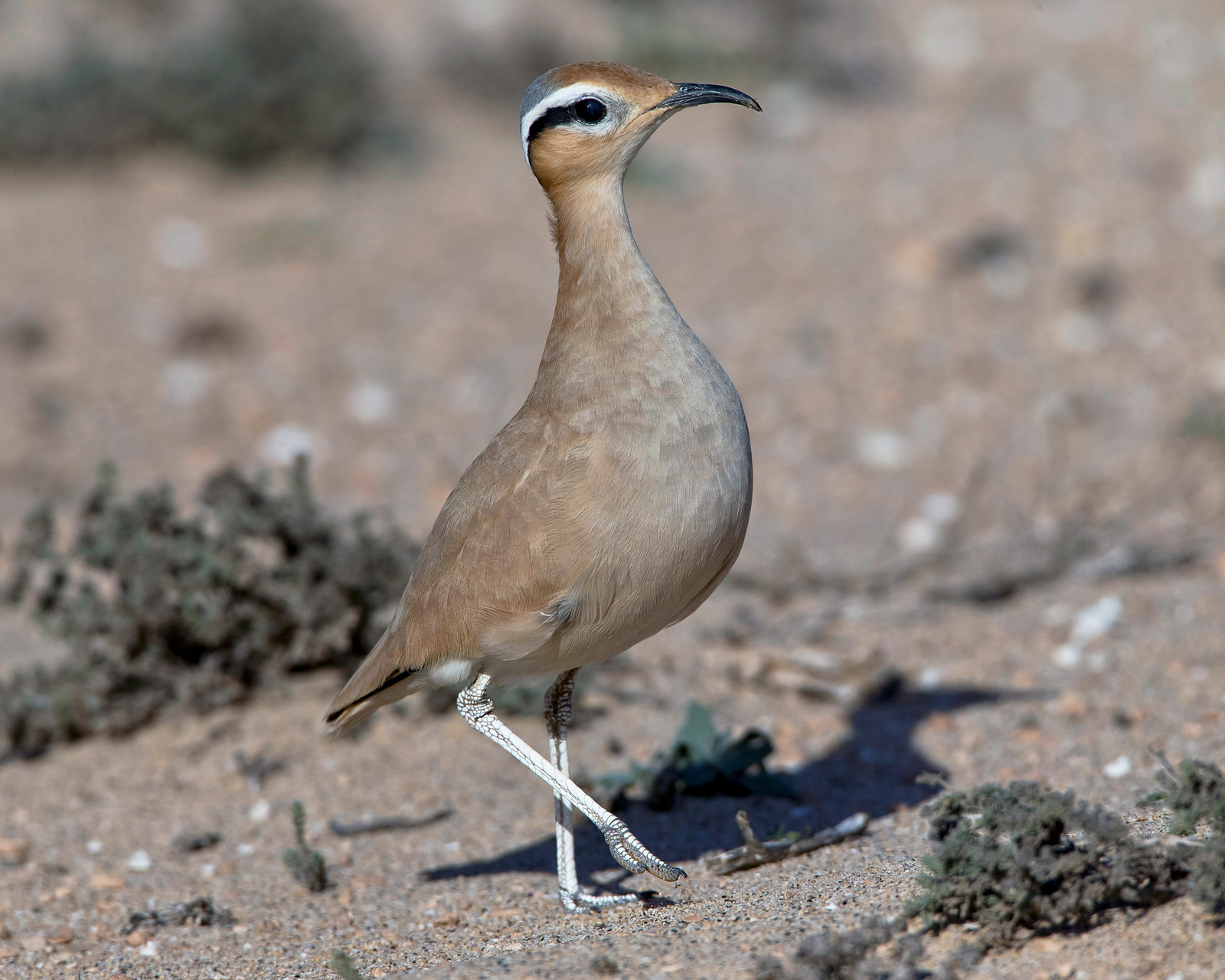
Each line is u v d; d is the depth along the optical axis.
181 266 26.62
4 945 9.31
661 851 10.09
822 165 29.95
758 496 18.20
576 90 8.64
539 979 7.54
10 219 28.97
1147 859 7.29
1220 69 33.81
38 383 21.89
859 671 12.98
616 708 12.87
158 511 13.23
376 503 18.31
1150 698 11.75
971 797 7.82
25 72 33.41
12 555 14.59
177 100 31.86
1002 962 7.21
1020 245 25.03
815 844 9.39
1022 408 19.78
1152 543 15.52
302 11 32.59
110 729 12.78
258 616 13.12
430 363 22.84
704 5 39.16
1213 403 18.72
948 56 36.81
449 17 38.41
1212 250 24.14
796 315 23.28
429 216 29.06
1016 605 14.57
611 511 8.10
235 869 10.53
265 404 21.41
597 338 8.52
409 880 10.09
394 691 9.36
